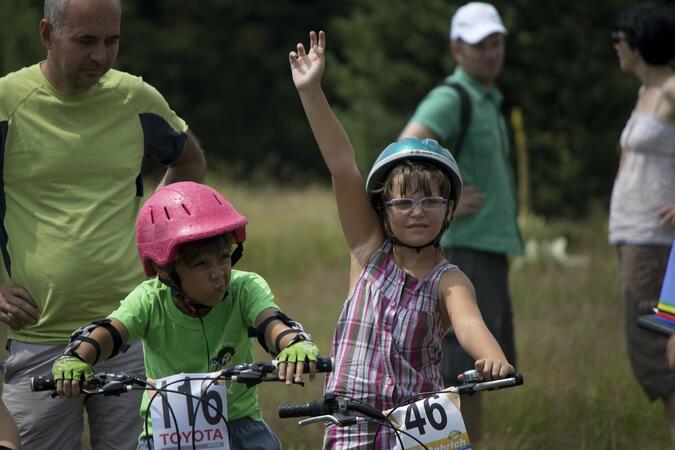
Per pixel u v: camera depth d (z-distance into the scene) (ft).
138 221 51.42
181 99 449.06
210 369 53.57
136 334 52.85
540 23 219.82
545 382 97.25
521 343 113.70
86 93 61.87
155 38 442.50
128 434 62.39
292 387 98.07
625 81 218.59
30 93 61.21
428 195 54.95
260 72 456.86
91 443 64.03
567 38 219.20
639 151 81.66
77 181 61.57
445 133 83.87
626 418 90.38
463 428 51.72
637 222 81.25
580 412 91.56
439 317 55.52
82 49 59.57
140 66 441.68
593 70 218.38
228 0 451.94
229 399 53.72
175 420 49.96
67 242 60.90
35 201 61.46
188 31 445.37
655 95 81.66
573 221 213.66
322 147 58.65
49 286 60.80
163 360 53.62
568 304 139.23
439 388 55.31
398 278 55.88
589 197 219.20
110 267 61.46
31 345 61.87
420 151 55.42
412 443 51.26
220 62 453.17
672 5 213.46
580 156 220.23
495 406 92.02
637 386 96.22
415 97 236.43
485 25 85.15
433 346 55.52
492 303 83.56
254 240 189.67
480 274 83.20
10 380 62.80
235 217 50.55
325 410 48.55
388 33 238.07
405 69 233.76
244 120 456.45
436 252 56.49
